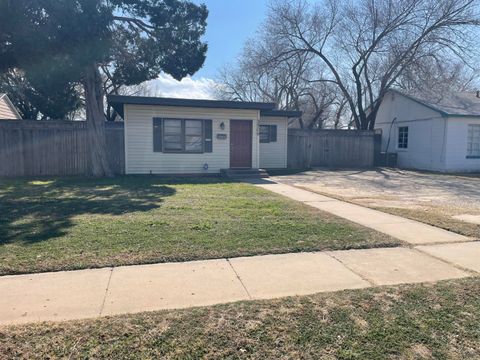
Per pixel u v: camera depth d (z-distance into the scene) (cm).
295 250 481
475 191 1111
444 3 1997
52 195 927
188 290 356
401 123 2192
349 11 2269
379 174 1655
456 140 1858
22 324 287
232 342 267
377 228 604
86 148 1511
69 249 468
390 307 321
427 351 260
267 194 975
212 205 788
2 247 474
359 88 2400
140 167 1472
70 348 256
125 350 255
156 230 564
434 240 538
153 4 1259
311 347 262
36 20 1080
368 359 251
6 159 1453
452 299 338
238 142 1556
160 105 1449
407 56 2152
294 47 2452
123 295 343
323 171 1770
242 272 405
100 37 1127
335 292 352
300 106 3606
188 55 1356
